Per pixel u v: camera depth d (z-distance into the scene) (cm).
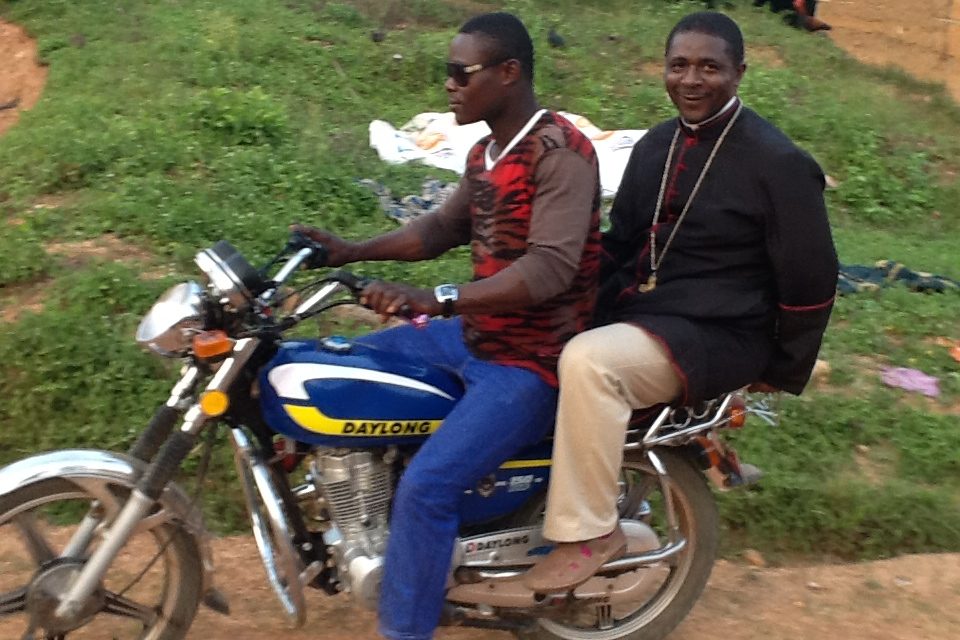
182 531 296
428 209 627
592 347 283
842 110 910
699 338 293
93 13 880
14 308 476
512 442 288
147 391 432
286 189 611
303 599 291
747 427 462
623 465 318
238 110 678
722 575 398
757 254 298
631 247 327
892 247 714
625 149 745
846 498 428
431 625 286
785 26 1137
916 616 374
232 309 271
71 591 276
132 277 485
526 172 276
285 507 296
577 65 933
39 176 597
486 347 294
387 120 780
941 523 424
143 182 591
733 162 295
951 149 888
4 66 829
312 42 883
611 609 335
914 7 1104
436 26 988
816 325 299
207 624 339
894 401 493
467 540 301
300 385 280
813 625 366
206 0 930
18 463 277
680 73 296
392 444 293
